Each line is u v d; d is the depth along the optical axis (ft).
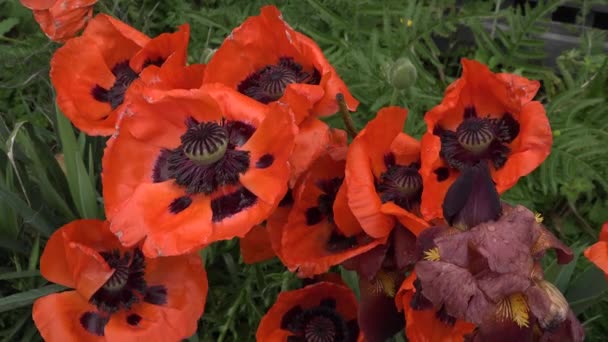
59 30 3.52
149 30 4.57
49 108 4.10
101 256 3.11
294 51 3.11
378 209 2.85
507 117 3.18
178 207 2.95
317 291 3.19
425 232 2.72
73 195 3.52
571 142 3.69
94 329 3.16
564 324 2.66
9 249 3.67
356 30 4.05
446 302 2.58
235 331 3.51
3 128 3.76
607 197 3.98
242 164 2.94
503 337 2.63
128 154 2.98
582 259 3.66
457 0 4.65
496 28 4.18
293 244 3.00
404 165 3.06
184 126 3.01
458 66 4.54
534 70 4.14
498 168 3.16
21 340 3.54
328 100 3.00
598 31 4.32
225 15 4.32
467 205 2.68
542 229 2.70
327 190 3.05
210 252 3.52
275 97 3.10
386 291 2.99
